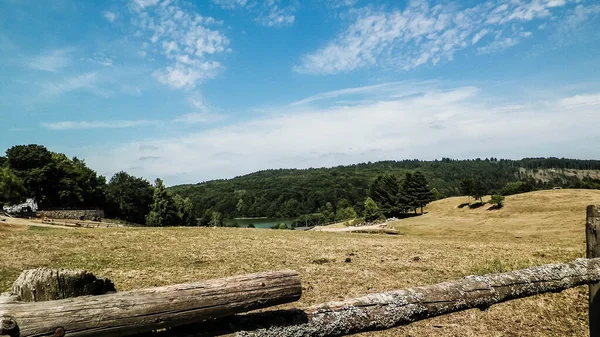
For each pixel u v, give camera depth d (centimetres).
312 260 1378
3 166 6450
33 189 6334
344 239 2292
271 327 208
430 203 7800
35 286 190
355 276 1042
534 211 4806
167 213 7006
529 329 579
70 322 165
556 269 343
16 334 155
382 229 3616
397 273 1077
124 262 1370
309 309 226
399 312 247
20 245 1722
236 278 210
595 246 401
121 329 174
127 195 7775
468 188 6141
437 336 567
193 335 197
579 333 552
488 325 602
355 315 232
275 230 3017
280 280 218
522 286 313
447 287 278
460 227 4438
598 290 387
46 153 6650
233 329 204
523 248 1611
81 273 203
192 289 194
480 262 1162
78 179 6856
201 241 2036
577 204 4706
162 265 1309
